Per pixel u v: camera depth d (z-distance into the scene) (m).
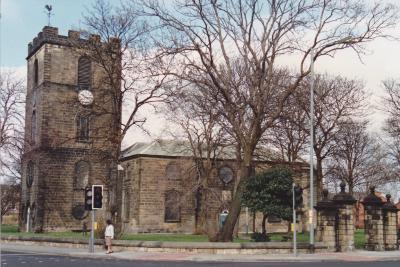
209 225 56.31
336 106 53.50
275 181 34.84
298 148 49.94
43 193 59.44
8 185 85.44
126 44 45.72
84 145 61.69
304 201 66.19
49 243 40.34
